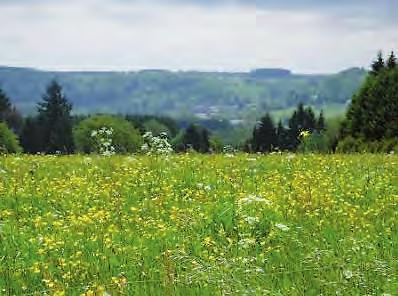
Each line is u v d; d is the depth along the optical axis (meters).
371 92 50.22
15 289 9.77
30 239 11.74
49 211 14.27
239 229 12.72
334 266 10.39
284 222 12.99
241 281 9.57
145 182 16.78
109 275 10.23
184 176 17.38
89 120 143.25
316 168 18.97
